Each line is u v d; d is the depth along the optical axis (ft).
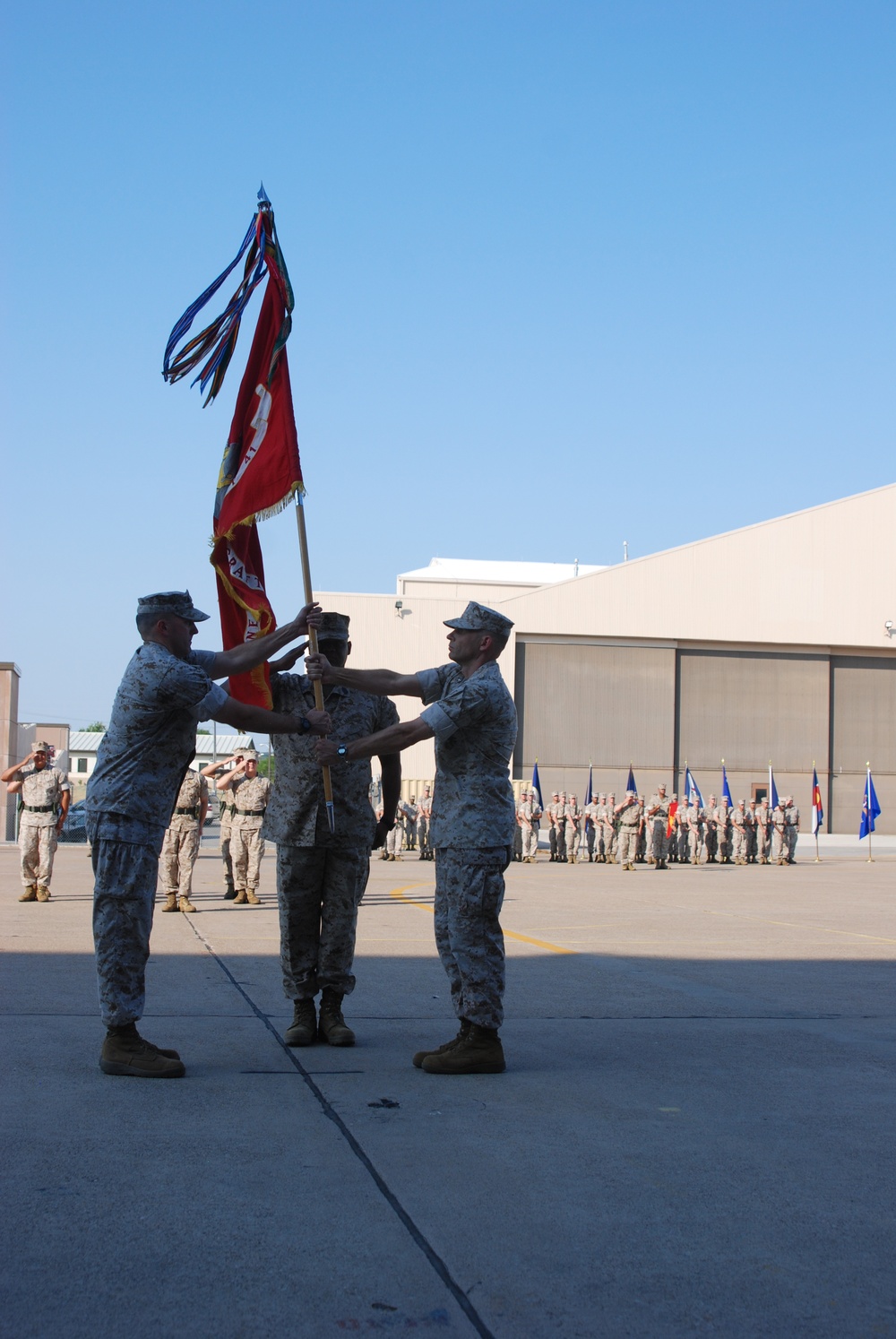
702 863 111.04
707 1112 16.11
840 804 174.91
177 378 21.57
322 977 20.06
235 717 18.11
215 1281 10.16
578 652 170.19
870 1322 9.75
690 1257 10.97
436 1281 10.30
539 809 103.24
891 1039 21.85
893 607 174.19
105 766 17.63
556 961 32.27
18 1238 10.94
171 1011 22.79
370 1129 14.73
